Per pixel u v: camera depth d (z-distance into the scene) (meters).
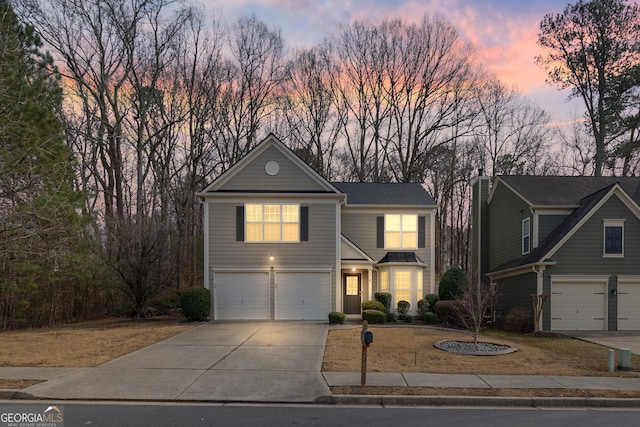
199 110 34.47
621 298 18.97
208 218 20.77
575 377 10.27
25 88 15.88
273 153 21.08
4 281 19.09
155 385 9.38
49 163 16.23
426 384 9.48
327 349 13.29
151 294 22.41
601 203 19.09
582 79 34.94
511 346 14.05
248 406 8.23
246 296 20.61
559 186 23.06
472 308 14.36
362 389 9.10
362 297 22.92
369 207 23.22
